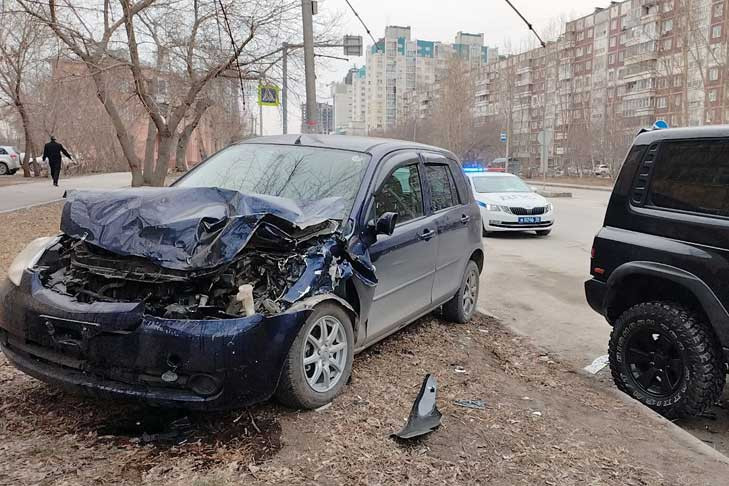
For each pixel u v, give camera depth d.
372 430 3.44
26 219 11.95
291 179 4.49
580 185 38.28
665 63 47.91
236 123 33.03
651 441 3.67
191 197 3.44
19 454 2.95
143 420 3.39
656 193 4.59
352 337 3.92
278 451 3.12
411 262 4.75
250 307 3.16
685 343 4.15
